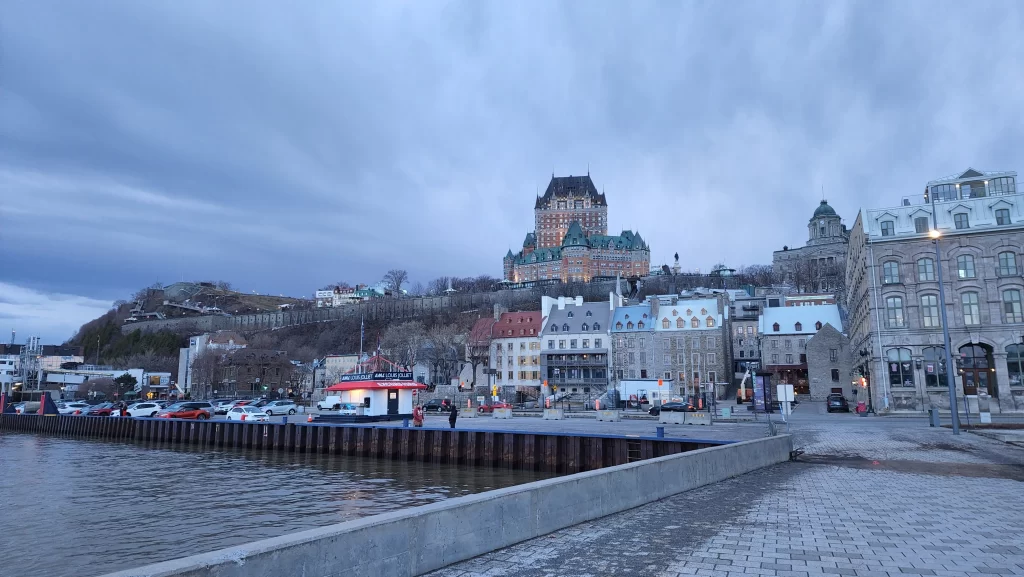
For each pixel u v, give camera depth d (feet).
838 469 71.97
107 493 110.63
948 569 30.83
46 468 146.20
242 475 132.46
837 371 282.15
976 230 191.83
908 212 202.39
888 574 30.09
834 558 32.94
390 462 148.46
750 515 44.88
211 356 467.11
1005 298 187.42
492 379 394.52
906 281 197.16
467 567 31.50
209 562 21.24
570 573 30.35
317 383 504.43
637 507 48.21
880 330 198.18
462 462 140.36
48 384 504.02
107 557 70.79
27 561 69.15
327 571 25.45
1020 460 79.36
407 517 29.68
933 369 190.90
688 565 31.71
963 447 94.22
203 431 201.57
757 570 30.78
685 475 56.24
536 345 391.65
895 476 65.72
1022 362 183.42
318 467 143.84
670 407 212.02
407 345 423.23
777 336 318.65
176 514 92.17
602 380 360.07
